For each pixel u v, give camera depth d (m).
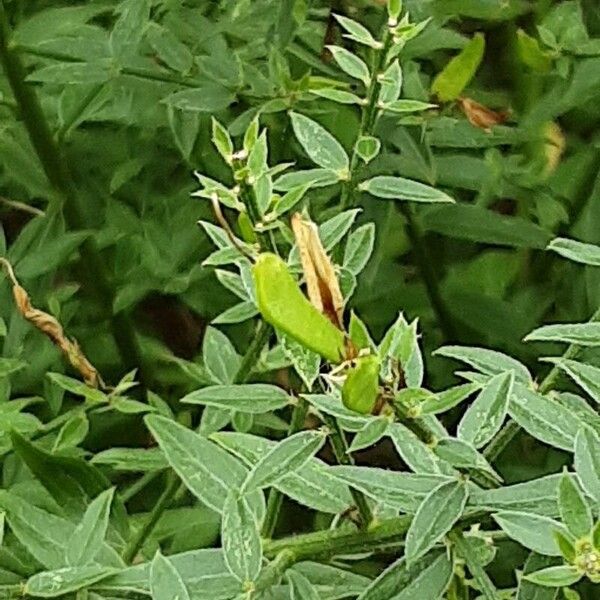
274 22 0.54
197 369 0.54
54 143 0.58
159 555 0.36
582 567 0.34
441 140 0.54
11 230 0.75
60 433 0.49
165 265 0.59
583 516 0.34
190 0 0.61
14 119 0.62
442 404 0.35
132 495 0.53
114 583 0.39
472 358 0.39
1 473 0.54
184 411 0.60
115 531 0.46
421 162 0.53
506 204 0.68
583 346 0.40
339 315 0.34
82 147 0.63
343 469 0.36
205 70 0.53
